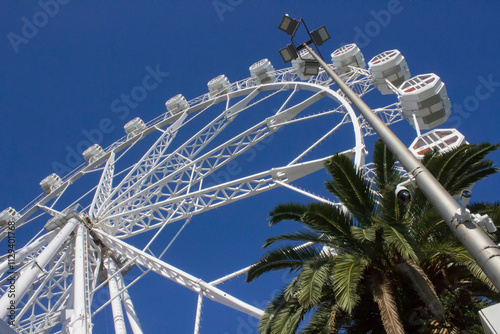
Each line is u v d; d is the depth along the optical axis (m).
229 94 33.31
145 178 26.02
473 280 10.85
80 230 22.61
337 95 27.14
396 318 9.27
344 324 10.91
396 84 29.11
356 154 21.91
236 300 17.61
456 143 19.55
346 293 9.25
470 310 10.66
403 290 10.69
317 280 10.04
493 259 4.94
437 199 5.80
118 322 18.92
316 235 11.84
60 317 18.81
